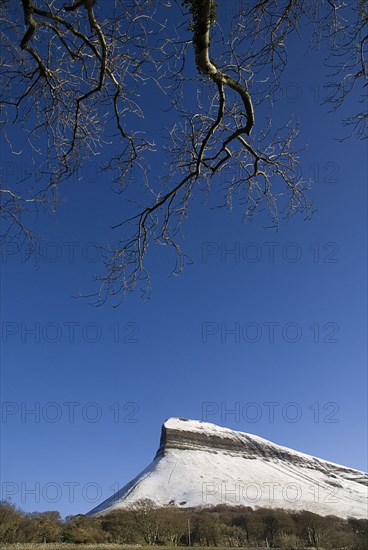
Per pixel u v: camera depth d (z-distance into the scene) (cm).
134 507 12788
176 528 9381
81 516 8681
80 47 627
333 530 10300
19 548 5434
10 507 6050
